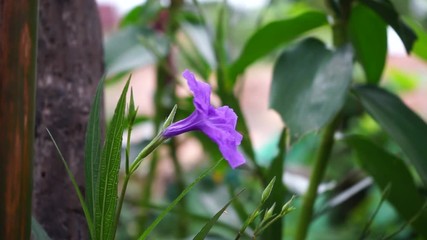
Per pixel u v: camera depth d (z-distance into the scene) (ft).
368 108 1.89
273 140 4.12
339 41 2.05
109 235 1.20
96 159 1.22
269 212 1.26
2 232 1.20
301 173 3.85
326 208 2.32
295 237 2.15
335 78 1.83
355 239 3.51
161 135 1.18
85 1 1.68
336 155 3.72
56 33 1.65
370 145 2.10
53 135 1.65
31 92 1.20
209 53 2.72
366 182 2.52
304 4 3.00
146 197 3.03
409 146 1.83
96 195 1.19
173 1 2.89
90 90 1.69
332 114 1.77
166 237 3.39
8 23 1.17
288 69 1.90
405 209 2.12
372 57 2.19
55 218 1.66
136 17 2.92
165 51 2.53
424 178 1.79
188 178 3.68
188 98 2.58
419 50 2.46
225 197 2.84
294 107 1.81
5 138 1.18
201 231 1.19
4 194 1.19
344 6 2.03
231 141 1.16
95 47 1.70
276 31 2.11
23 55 1.19
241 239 2.19
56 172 1.66
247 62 2.21
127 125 1.18
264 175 2.09
